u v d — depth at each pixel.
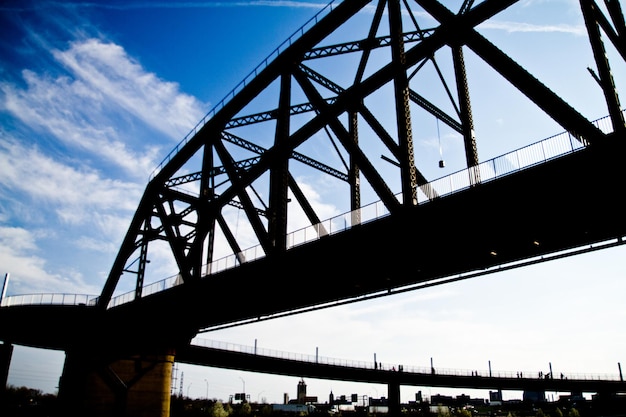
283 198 23.20
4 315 40.53
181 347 40.66
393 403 76.31
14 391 116.38
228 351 58.97
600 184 13.16
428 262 19.23
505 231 16.06
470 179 15.77
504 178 14.57
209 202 30.25
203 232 30.19
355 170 24.20
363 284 22.42
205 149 31.84
